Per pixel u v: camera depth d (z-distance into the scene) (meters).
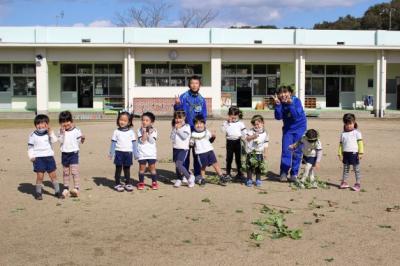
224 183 9.53
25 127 22.83
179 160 9.36
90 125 23.89
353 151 9.00
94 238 6.06
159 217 7.02
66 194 8.35
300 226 6.61
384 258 5.39
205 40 33.25
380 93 34.56
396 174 10.73
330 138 18.20
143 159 8.95
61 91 34.94
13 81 34.81
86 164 12.00
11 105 34.97
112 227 6.53
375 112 34.41
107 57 33.22
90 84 35.03
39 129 8.27
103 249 5.66
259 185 9.39
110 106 34.00
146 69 34.78
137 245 5.80
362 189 9.08
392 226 6.61
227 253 5.53
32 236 6.14
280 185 9.48
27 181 9.74
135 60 33.38
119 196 8.44
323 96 36.53
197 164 9.61
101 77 35.06
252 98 35.91
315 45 33.41
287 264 5.20
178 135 9.39
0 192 8.69
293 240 6.01
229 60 34.03
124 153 8.82
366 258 5.39
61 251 5.59
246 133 9.40
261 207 7.64
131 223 6.72
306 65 36.22
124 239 6.02
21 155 13.36
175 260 5.31
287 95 9.78
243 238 6.07
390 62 34.88
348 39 34.03
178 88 32.72
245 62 34.75
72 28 32.53
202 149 9.44
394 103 37.56
